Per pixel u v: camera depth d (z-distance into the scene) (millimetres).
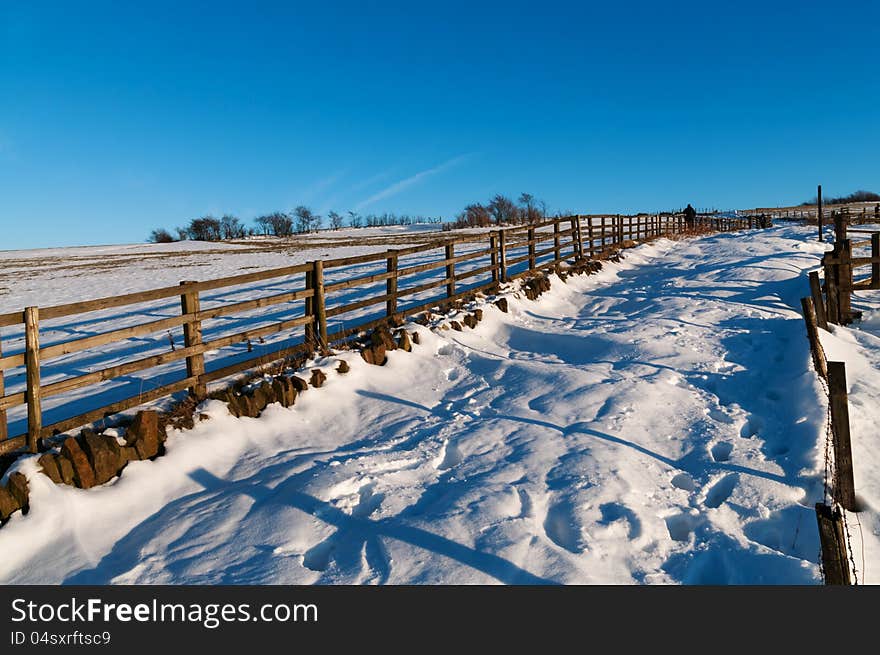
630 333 9172
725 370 7406
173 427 5535
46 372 9039
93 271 34062
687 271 16062
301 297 7512
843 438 4324
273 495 4789
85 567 4023
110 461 4863
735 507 4492
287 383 6477
